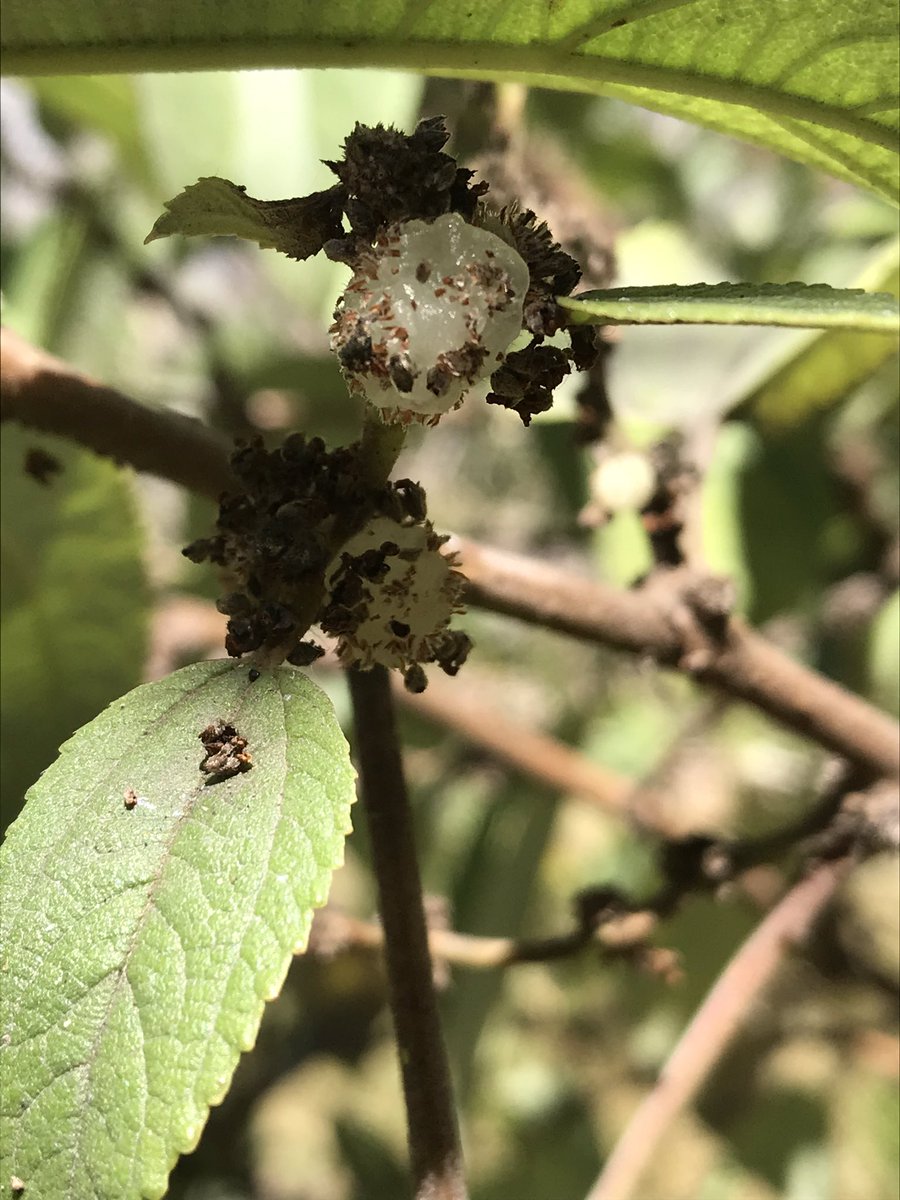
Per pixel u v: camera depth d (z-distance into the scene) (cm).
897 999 15
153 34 6
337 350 5
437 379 5
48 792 5
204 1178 16
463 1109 13
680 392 12
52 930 5
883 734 10
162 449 8
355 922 10
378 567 6
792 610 15
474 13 6
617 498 9
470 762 17
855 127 6
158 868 5
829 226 17
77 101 14
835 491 15
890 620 15
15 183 16
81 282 16
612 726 20
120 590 9
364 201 5
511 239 5
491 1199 18
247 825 5
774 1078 17
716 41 6
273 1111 23
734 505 14
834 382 11
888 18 5
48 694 9
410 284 5
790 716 10
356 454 6
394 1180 19
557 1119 19
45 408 8
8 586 9
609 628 9
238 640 5
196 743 5
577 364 5
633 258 15
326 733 5
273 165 11
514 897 16
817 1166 17
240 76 12
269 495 6
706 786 19
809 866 10
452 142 12
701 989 16
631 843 18
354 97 11
